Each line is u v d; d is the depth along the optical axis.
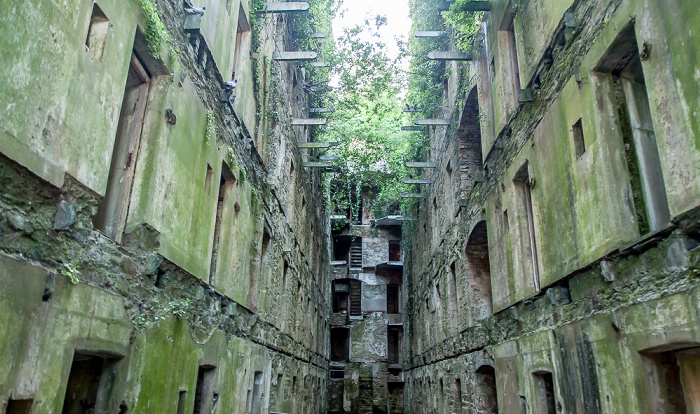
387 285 31.05
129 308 4.85
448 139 15.02
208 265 7.16
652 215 5.25
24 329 3.34
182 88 6.05
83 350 4.06
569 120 6.42
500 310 9.52
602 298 5.69
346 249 32.75
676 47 4.28
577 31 6.32
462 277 12.91
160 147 5.44
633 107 5.69
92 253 4.28
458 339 13.39
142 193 5.18
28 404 3.44
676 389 4.83
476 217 11.52
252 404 10.37
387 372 28.44
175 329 5.91
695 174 4.05
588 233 5.86
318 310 22.39
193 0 6.40
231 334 8.34
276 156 11.93
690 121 4.10
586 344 5.91
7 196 3.29
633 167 5.49
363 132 20.17
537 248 7.66
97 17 4.39
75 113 3.92
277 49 12.16
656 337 4.59
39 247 3.61
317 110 17.50
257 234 10.12
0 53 3.12
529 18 8.17
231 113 8.21
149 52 5.29
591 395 5.79
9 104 3.20
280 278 13.00
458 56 12.12
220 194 8.41
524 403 8.24
